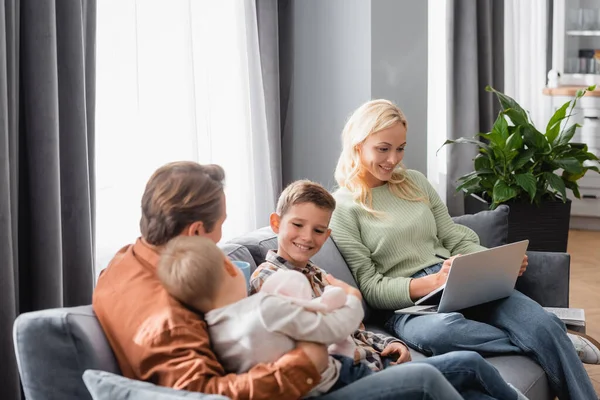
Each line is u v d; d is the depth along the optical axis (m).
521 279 2.86
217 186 1.73
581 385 2.37
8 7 2.31
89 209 2.59
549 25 5.94
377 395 1.67
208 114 3.33
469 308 2.62
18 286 2.46
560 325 2.46
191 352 1.56
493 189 3.92
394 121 2.66
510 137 3.91
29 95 2.40
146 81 3.11
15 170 2.37
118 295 1.66
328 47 3.88
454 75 4.58
